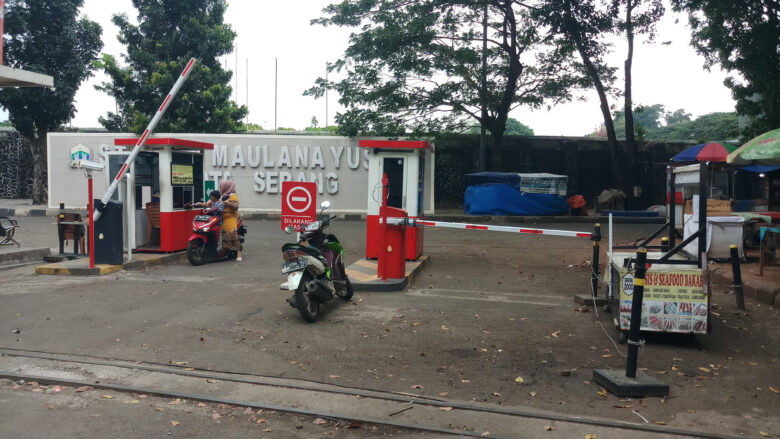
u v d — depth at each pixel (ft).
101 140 76.84
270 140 75.15
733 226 32.81
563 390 14.76
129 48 90.38
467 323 21.27
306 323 21.09
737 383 15.33
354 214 73.72
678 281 18.24
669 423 12.82
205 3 92.48
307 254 21.36
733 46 62.23
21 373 15.48
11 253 34.40
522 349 18.20
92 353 17.34
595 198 79.61
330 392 14.52
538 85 79.71
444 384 15.14
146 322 20.92
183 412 13.26
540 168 86.02
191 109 88.99
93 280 29.01
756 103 65.36
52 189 76.89
